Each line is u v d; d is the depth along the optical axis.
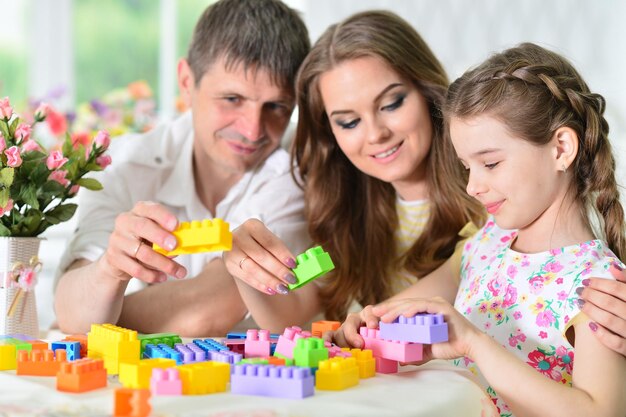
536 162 1.03
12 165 1.09
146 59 3.25
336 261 1.52
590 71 2.72
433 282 1.30
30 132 1.16
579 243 1.06
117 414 0.66
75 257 1.44
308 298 1.43
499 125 1.03
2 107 1.14
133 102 2.71
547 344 1.03
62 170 1.17
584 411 0.88
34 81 3.22
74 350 0.93
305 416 0.68
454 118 1.08
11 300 1.12
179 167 1.61
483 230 1.27
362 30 1.38
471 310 1.14
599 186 1.06
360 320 1.03
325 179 1.53
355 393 0.76
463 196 1.44
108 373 0.86
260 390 0.75
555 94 1.05
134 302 1.33
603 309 0.93
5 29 3.19
